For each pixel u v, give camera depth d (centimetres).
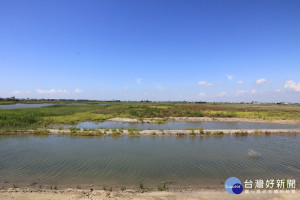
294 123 3534
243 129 2647
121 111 4978
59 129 2317
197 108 6091
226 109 5991
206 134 2234
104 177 1026
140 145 1728
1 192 829
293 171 1145
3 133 2147
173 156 1405
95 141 1866
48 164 1212
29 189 863
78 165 1199
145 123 3334
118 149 1585
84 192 834
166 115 4341
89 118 3609
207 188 907
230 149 1620
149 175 1058
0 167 1151
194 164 1237
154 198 793
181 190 877
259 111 5400
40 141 1838
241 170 1145
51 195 802
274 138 2105
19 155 1393
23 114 3084
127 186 923
